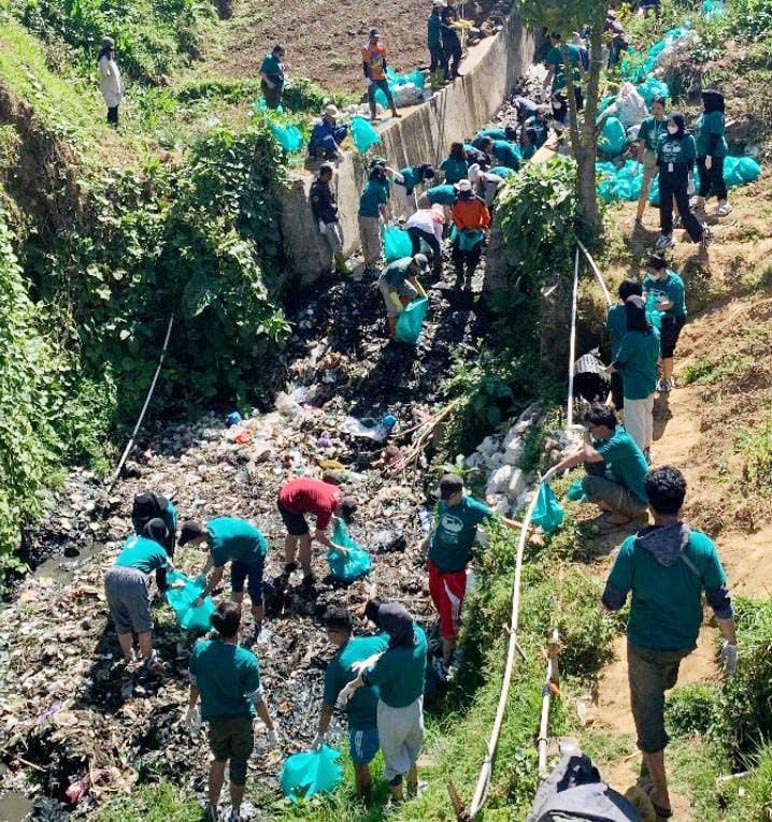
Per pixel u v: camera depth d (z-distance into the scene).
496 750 8.10
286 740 9.98
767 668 7.58
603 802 6.18
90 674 10.62
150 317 15.70
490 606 9.95
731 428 11.20
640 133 14.41
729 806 7.12
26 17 20.02
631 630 6.80
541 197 14.58
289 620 11.33
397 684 7.90
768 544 9.23
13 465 12.75
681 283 11.88
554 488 11.38
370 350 15.68
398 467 13.75
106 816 9.23
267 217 16.61
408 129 19.64
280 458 14.18
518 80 24.84
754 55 17.95
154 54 22.11
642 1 22.19
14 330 13.46
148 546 10.59
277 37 24.42
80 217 15.38
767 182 15.30
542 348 13.85
